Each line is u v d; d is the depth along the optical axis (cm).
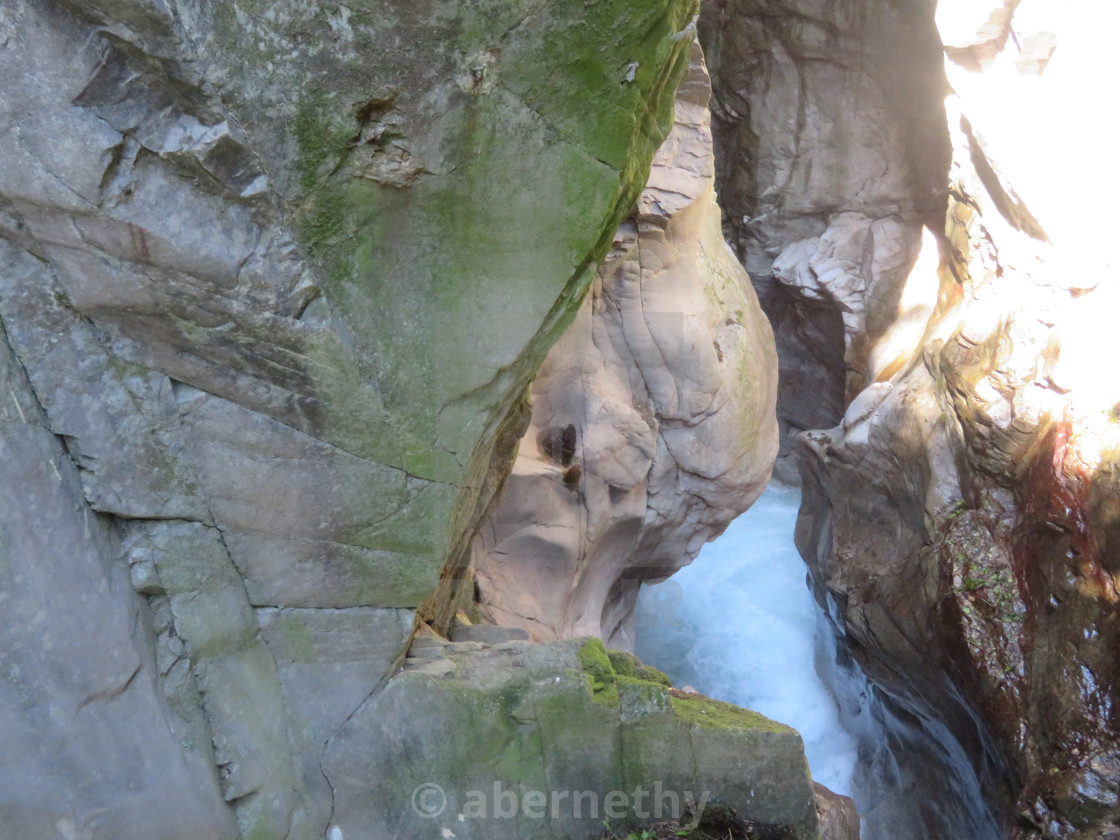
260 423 432
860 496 1399
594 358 1069
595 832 498
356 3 365
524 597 999
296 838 469
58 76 344
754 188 1688
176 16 343
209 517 439
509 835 491
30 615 382
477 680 503
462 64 389
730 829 504
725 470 1147
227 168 374
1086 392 1051
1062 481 1045
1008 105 1166
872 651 1342
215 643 447
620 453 1059
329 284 414
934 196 1525
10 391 385
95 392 404
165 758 420
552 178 424
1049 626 1053
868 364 1535
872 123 1555
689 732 500
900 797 1388
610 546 1141
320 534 456
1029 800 1004
